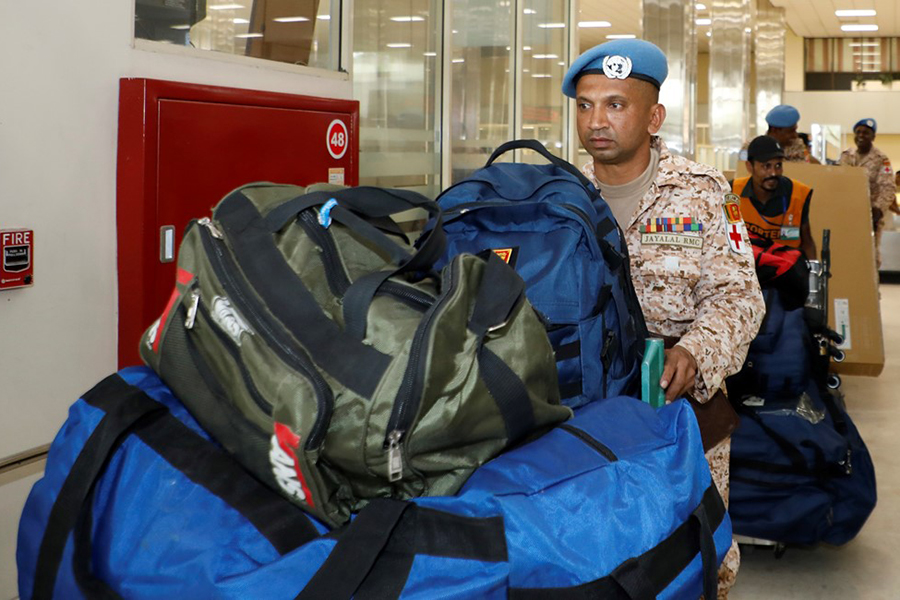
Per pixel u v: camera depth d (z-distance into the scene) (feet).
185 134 6.86
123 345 6.68
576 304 5.07
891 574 11.09
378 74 11.35
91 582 3.54
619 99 6.59
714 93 35.04
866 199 17.11
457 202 5.55
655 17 24.14
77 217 6.29
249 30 8.34
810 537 10.46
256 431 3.52
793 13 54.54
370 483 3.59
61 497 3.71
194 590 3.31
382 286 3.76
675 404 4.49
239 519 3.51
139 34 6.93
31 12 5.88
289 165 8.02
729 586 7.90
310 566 3.28
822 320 11.67
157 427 3.88
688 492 4.00
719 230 6.89
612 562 3.58
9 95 5.77
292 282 3.76
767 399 10.98
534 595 3.43
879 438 16.25
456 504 3.52
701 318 6.46
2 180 5.75
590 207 5.39
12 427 5.97
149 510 3.61
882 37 64.95
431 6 12.55
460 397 3.57
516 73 15.48
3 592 6.04
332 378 3.47
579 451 3.96
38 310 6.07
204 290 3.83
